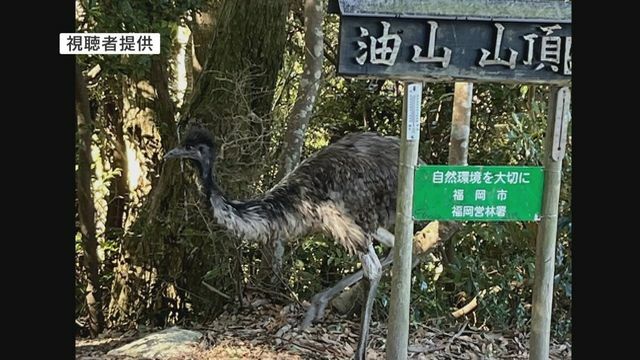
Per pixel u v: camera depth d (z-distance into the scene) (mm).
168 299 6395
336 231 5035
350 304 6023
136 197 7293
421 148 6992
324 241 6473
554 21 4012
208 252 6266
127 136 7320
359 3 3859
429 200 4133
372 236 5125
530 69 4062
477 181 4164
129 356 5242
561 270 6129
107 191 7465
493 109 6852
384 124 7434
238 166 6145
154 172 7176
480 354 5602
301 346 5461
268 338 5602
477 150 6820
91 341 6066
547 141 4238
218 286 6297
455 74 3990
